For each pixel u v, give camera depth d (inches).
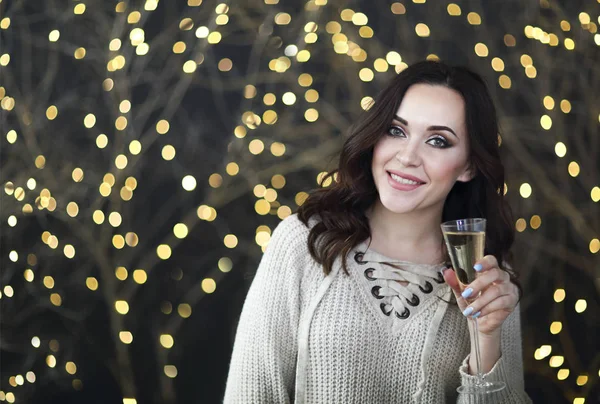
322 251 55.7
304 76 103.1
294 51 102.3
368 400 54.7
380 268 56.0
